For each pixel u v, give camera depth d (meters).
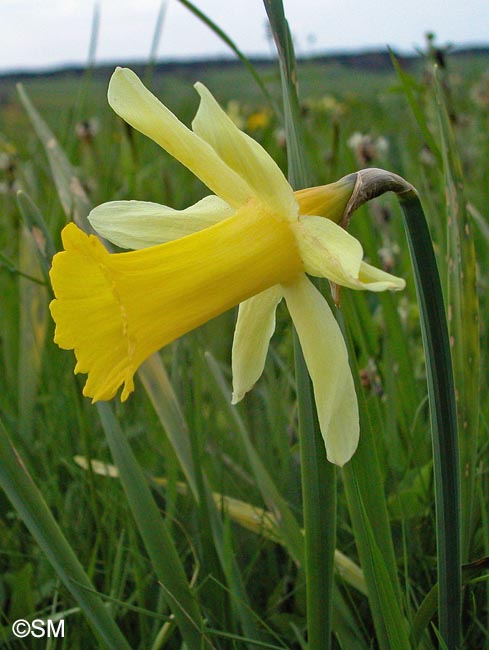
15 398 0.32
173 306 0.16
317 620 0.18
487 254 0.31
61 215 0.33
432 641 0.20
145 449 0.29
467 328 0.19
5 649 0.21
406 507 0.23
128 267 0.16
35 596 0.23
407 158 0.42
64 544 0.19
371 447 0.18
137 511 0.19
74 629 0.21
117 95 0.16
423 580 0.22
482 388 0.26
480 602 0.21
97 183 0.43
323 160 0.47
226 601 0.21
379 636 0.18
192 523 0.24
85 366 0.16
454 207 0.19
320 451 0.17
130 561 0.24
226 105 0.86
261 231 0.16
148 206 0.18
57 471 0.27
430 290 0.16
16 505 0.18
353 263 0.15
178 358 0.25
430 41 0.32
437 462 0.17
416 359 0.31
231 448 0.29
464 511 0.19
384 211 0.37
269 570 0.24
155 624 0.22
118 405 0.28
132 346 0.16
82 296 0.16
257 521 0.23
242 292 0.16
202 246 0.16
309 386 0.17
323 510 0.17
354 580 0.21
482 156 0.50
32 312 0.29
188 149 0.16
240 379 0.17
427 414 0.27
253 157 0.16
